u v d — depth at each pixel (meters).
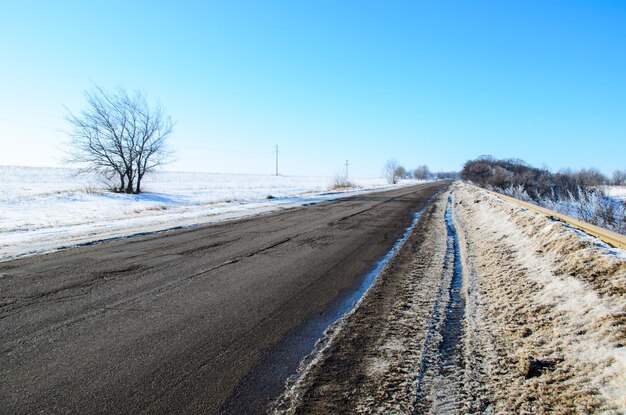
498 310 4.20
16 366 3.04
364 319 4.12
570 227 5.76
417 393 2.71
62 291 4.92
